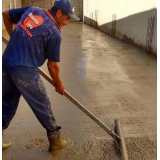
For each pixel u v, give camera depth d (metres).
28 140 2.81
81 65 6.23
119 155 2.61
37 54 2.24
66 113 3.51
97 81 5.00
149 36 7.81
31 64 2.24
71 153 2.61
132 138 2.92
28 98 2.33
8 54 2.24
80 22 19.95
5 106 2.45
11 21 2.48
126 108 3.75
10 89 2.41
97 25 15.32
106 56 7.36
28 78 2.25
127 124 3.25
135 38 9.13
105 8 13.32
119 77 5.31
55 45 2.24
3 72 2.35
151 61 6.83
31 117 3.35
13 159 2.47
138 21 8.77
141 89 4.60
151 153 2.66
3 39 2.48
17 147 2.68
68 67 5.99
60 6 2.23
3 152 2.58
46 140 2.83
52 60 2.31
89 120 3.33
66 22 2.35
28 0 18.50
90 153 2.63
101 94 4.30
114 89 4.57
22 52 2.19
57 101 3.91
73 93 4.30
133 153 2.65
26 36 2.17
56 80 2.41
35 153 2.59
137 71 5.80
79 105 2.62
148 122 3.32
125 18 10.15
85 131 3.05
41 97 2.37
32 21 2.19
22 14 2.40
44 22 2.19
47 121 2.46
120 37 10.93
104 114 3.52
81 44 9.34
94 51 8.06
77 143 2.79
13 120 3.25
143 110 3.69
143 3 8.24
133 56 7.41
